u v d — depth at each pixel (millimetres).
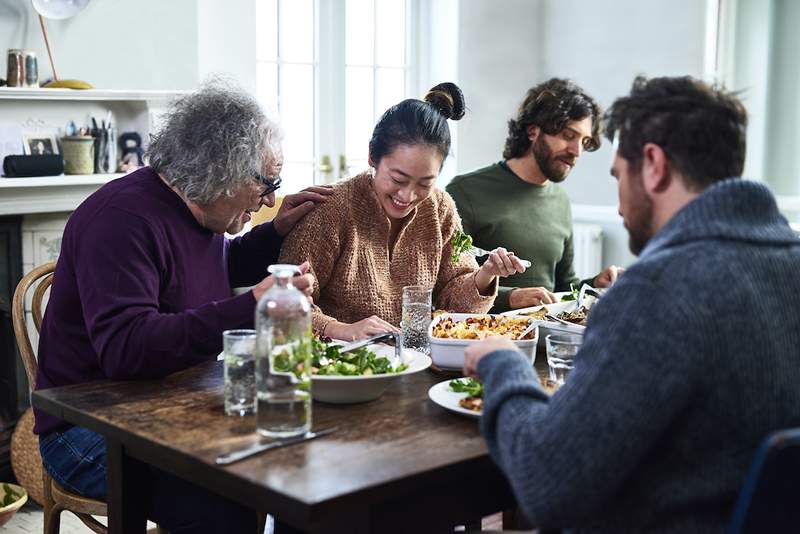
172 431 1602
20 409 3584
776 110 4750
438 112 2395
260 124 2098
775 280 1201
